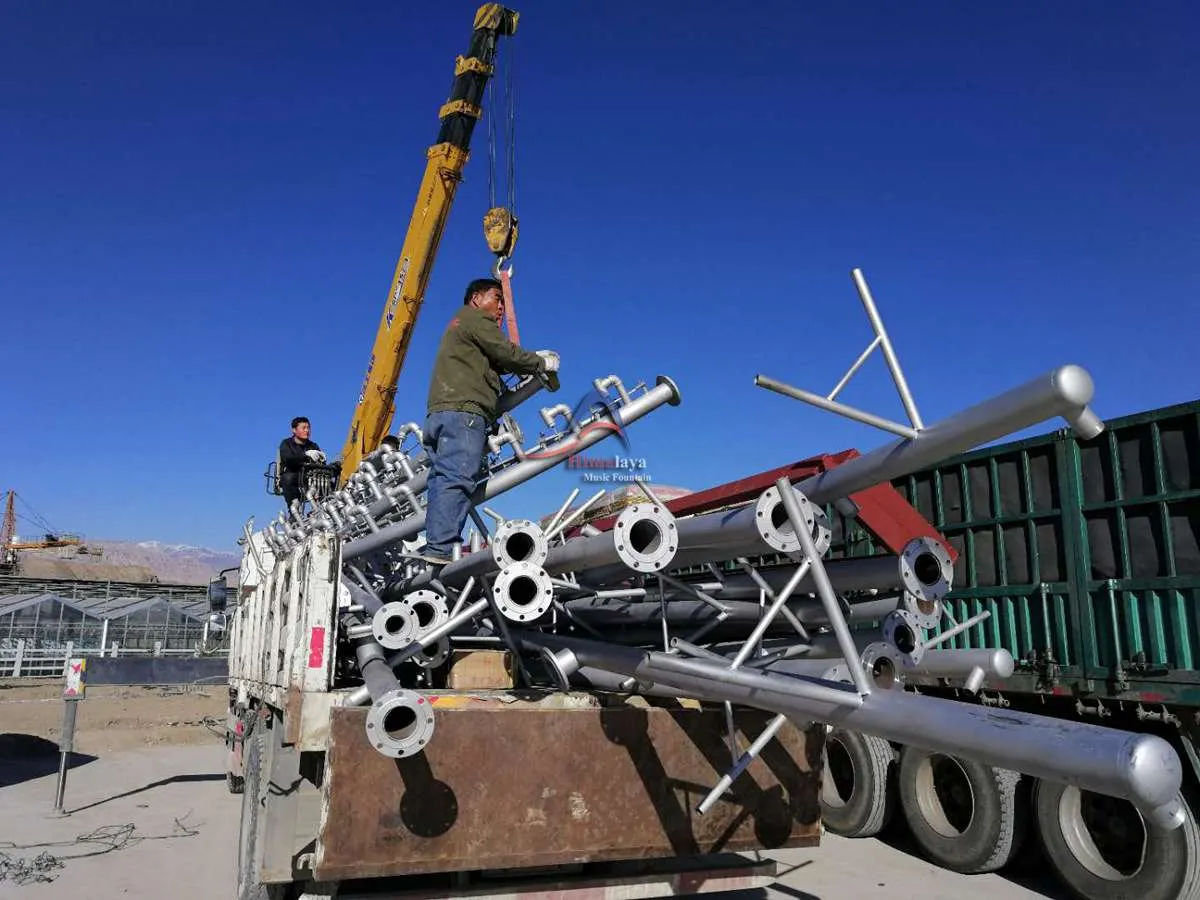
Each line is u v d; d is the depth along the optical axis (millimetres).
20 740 13594
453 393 4430
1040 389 2359
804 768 4273
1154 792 1811
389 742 2828
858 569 3422
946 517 6969
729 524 3086
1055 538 6070
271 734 4355
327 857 3393
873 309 2982
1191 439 5266
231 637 9203
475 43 12516
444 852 3545
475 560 3670
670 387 4844
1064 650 5863
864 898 5742
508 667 4594
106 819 8461
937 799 6738
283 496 10578
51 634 33094
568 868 4207
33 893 6016
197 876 6461
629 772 3891
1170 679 5172
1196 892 4957
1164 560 5328
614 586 4551
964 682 3570
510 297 6160
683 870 4262
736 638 4387
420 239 12547
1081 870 5539
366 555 5445
